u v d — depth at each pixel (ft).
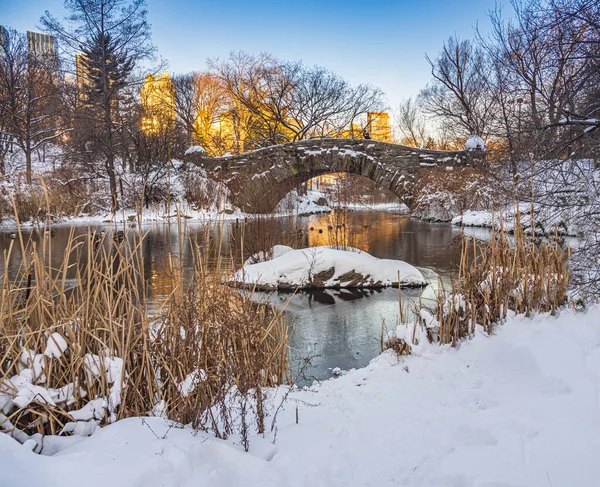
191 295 10.77
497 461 7.42
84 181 88.48
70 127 104.53
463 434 8.67
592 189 18.84
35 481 5.83
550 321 14.42
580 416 8.39
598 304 14.65
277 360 13.76
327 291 31.42
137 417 8.49
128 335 9.55
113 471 6.16
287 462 7.50
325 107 123.54
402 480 7.32
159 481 6.17
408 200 84.69
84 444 7.18
